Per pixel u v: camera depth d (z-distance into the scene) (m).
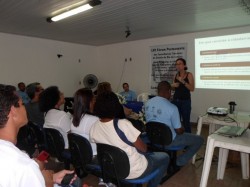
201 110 5.39
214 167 2.92
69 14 3.54
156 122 2.36
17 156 0.73
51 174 1.01
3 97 0.78
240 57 4.71
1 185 0.68
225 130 2.08
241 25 4.56
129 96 5.69
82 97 2.11
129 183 1.79
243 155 2.57
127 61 6.79
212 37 5.07
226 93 4.98
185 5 3.27
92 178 2.67
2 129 0.79
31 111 2.88
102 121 1.72
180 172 2.81
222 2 3.14
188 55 5.50
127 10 3.49
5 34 5.23
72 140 2.02
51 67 6.22
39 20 4.04
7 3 3.10
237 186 2.44
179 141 2.55
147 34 5.56
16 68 5.47
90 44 7.14
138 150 1.76
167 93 2.56
